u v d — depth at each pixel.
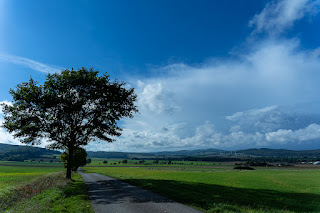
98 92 28.52
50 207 11.89
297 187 30.95
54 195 15.32
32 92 26.17
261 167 145.12
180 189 18.81
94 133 30.53
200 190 18.84
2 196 15.70
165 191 17.33
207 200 13.46
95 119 29.45
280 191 24.06
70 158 29.94
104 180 30.84
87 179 34.03
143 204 12.46
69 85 27.97
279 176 55.56
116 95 29.70
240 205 12.68
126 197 14.85
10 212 11.90
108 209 11.33
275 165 169.38
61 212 10.66
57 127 27.59
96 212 10.73
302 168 129.75
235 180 38.12
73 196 15.30
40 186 19.23
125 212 10.67
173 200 13.67
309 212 12.84
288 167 143.75
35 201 13.44
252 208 12.08
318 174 68.38
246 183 33.47
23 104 26.14
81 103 27.27
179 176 44.12
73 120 29.38
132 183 24.81
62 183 21.70
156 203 12.71
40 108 26.73
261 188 26.95
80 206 11.98
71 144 29.81
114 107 29.70
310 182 39.38
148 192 17.22
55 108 27.34
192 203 12.53
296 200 17.36
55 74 28.28
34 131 26.94
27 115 26.80
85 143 30.55
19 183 24.12
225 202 13.09
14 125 26.22
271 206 13.30
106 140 32.31
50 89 26.92
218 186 24.20
